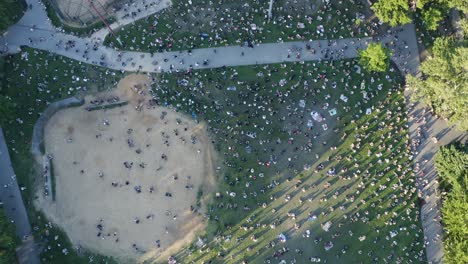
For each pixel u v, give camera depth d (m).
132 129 79.44
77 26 83.31
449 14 88.19
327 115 81.56
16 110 79.62
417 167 80.69
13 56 81.81
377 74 83.69
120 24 83.75
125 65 82.06
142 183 77.62
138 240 75.94
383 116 82.19
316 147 80.38
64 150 78.62
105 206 76.81
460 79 70.69
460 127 75.88
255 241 76.62
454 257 73.75
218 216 77.12
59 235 75.88
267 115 80.81
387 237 77.88
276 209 77.81
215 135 79.62
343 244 77.31
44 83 80.81
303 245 76.88
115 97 80.62
